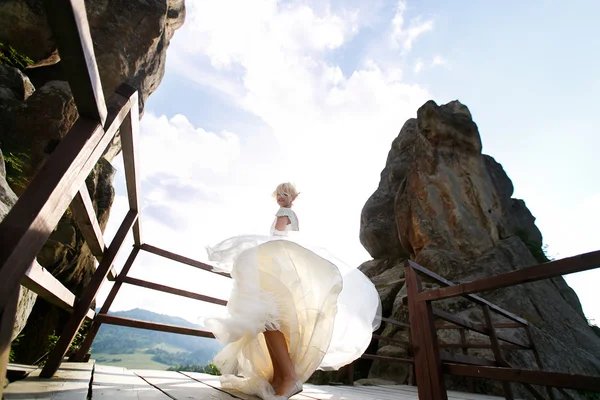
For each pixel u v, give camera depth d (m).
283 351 1.74
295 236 2.33
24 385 1.47
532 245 12.28
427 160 12.73
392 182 16.08
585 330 9.09
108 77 12.79
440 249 10.75
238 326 1.66
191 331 2.75
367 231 15.16
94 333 2.77
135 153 1.99
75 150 1.02
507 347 4.88
